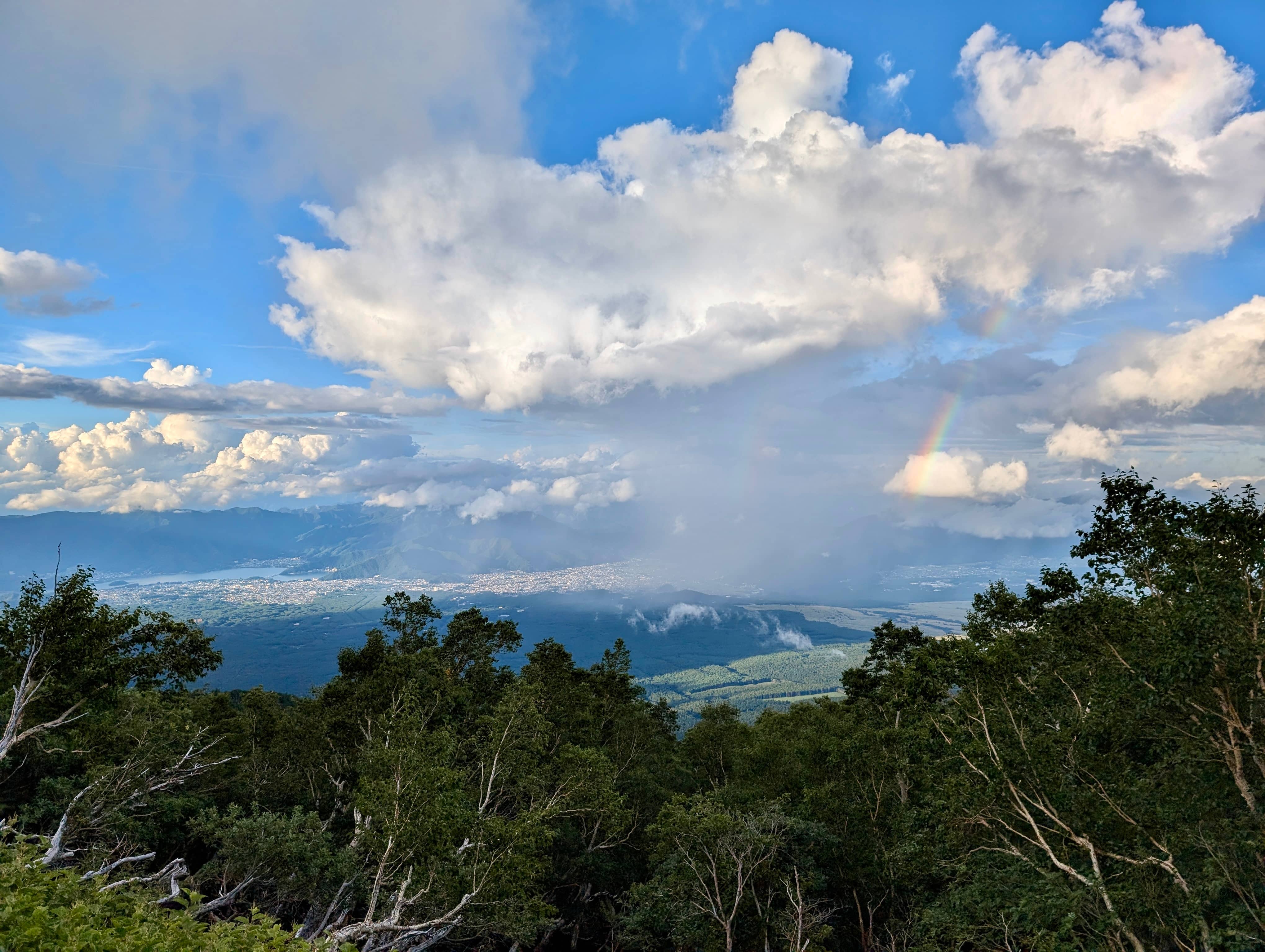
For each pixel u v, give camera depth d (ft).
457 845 90.02
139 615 95.04
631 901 116.88
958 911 73.87
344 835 113.09
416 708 108.68
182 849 115.14
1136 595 69.05
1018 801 65.51
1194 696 58.39
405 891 78.64
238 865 86.99
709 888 98.17
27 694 82.38
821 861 114.32
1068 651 75.92
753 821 101.04
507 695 111.96
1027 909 61.11
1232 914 50.96
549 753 128.98
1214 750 59.06
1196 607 54.95
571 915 136.15
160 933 34.99
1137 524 67.31
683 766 168.35
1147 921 57.52
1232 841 55.16
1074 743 66.85
